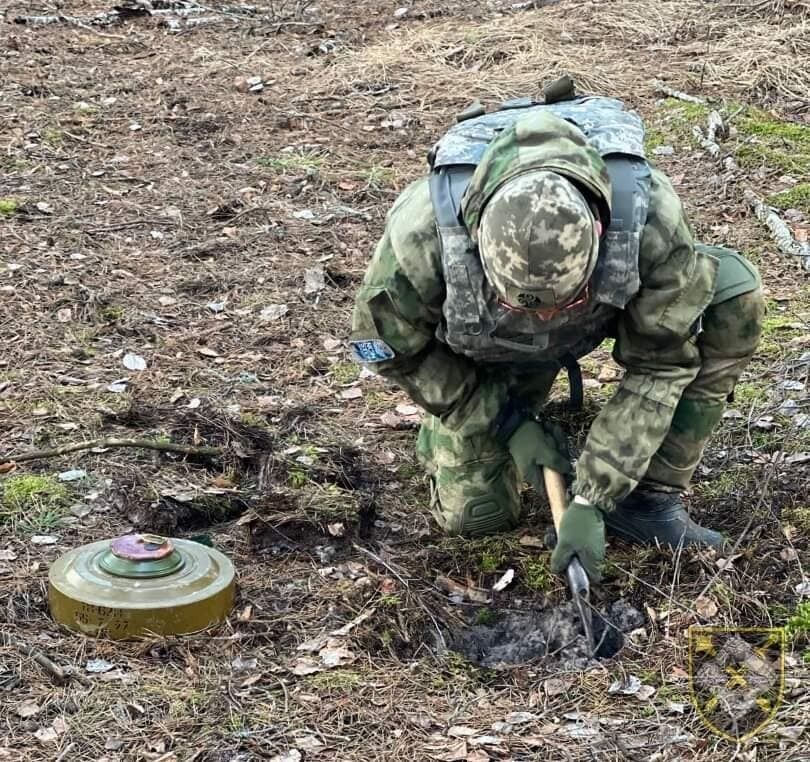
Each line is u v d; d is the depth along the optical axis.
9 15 11.95
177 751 3.16
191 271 6.54
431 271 3.41
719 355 3.79
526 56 10.14
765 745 3.15
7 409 4.98
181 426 4.86
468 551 4.10
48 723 3.25
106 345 5.66
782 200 7.23
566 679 3.48
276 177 7.95
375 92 9.64
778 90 9.11
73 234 6.93
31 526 4.16
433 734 3.26
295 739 3.22
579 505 3.61
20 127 8.68
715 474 4.51
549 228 2.98
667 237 3.34
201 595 3.63
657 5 11.21
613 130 3.42
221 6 12.50
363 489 4.50
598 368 5.49
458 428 3.91
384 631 3.70
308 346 5.76
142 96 9.59
